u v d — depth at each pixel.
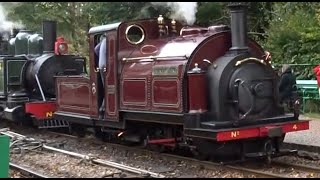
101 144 11.24
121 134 10.31
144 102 9.38
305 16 17.89
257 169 8.42
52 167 8.91
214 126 8.09
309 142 10.36
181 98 8.51
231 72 8.40
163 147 9.88
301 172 8.14
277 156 8.97
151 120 9.27
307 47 17.17
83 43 23.33
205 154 8.77
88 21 22.20
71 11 22.64
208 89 8.50
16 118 13.57
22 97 13.70
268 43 18.48
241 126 8.34
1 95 14.20
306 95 15.56
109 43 10.23
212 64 8.58
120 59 10.02
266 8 20.16
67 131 13.83
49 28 14.11
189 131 8.31
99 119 10.66
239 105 8.36
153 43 9.86
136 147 10.47
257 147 8.69
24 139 11.28
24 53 14.72
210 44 8.73
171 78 8.72
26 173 8.35
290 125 8.66
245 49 8.61
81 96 11.37
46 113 13.20
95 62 10.78
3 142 6.95
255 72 8.55
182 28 9.95
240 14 8.61
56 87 12.55
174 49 9.05
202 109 8.45
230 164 8.73
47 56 13.70
